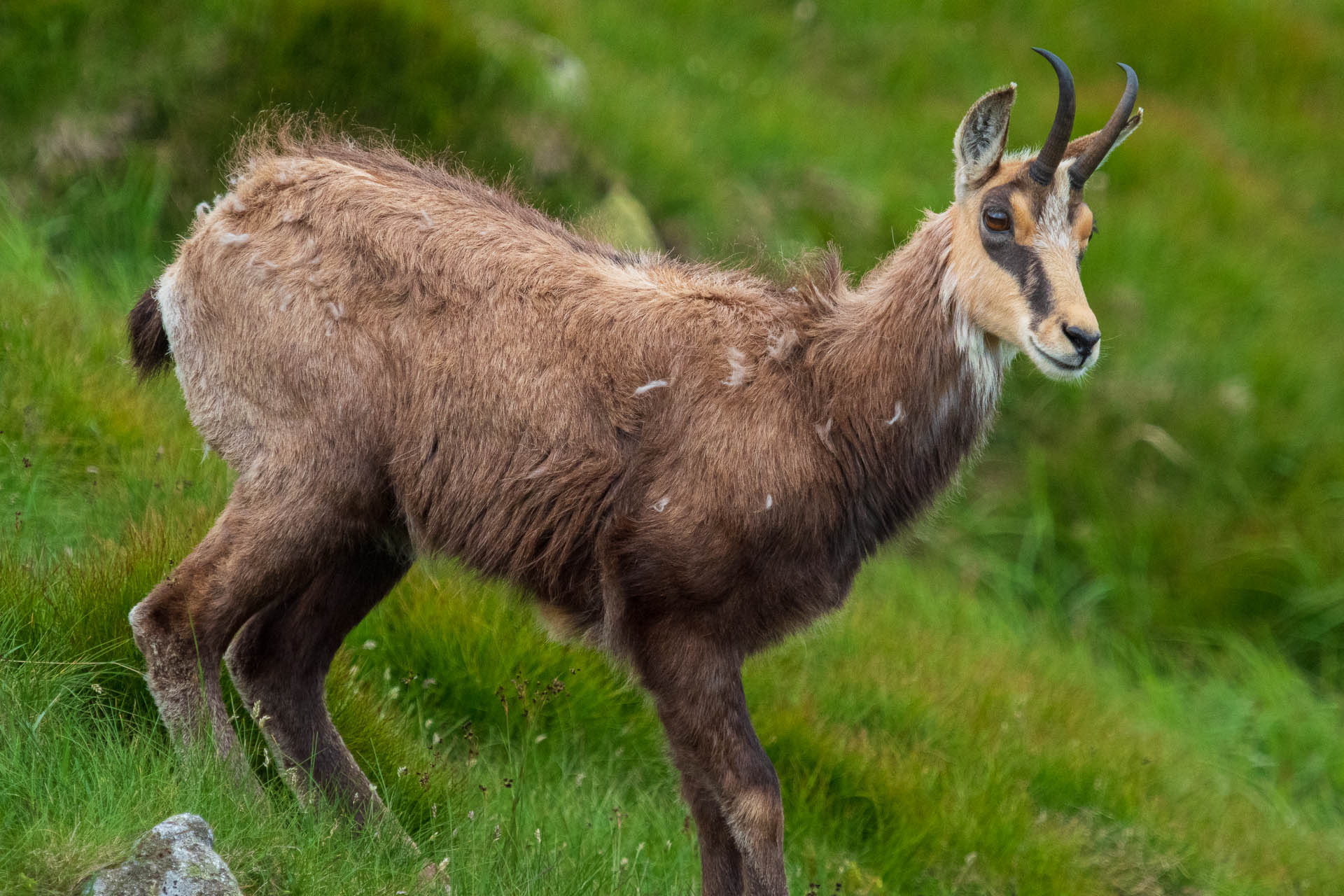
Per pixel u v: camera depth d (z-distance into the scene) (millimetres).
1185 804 24109
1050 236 13750
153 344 15055
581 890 14844
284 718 14836
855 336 14383
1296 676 34375
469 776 16688
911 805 19984
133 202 30219
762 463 13797
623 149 35875
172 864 10734
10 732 12984
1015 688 25172
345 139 15906
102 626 15367
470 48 33812
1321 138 56062
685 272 15273
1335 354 44312
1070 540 37469
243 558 13742
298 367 13820
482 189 15172
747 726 14047
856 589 28219
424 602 18781
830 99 48156
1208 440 39594
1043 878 19625
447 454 14078
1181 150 49906
